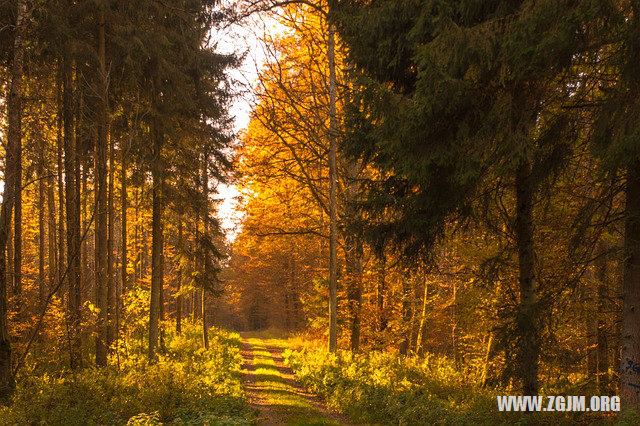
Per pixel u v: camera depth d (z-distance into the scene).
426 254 8.51
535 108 6.53
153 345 17.12
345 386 13.91
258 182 21.25
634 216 6.38
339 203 20.14
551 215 8.95
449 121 6.58
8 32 11.98
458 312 14.03
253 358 26.22
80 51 13.27
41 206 20.62
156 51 15.13
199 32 17.00
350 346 22.62
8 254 19.39
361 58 7.98
